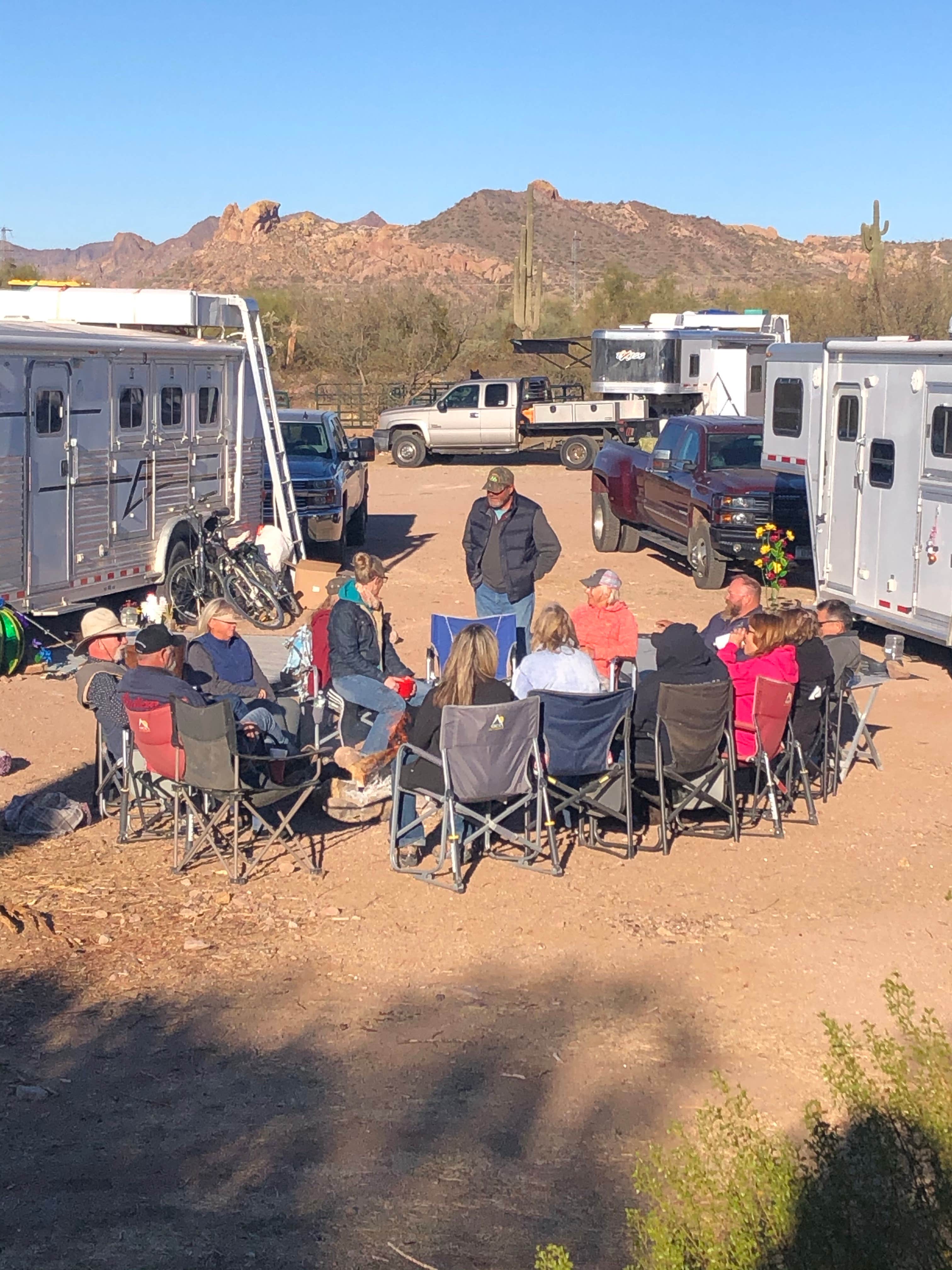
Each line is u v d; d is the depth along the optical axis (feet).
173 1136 13.67
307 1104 14.35
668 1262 9.53
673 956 18.28
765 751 23.12
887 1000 14.17
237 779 20.26
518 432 95.86
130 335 41.37
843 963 18.13
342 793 23.41
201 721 20.06
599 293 193.98
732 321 96.07
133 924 18.98
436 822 23.49
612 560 56.70
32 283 44.32
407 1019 16.39
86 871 20.95
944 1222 9.49
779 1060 15.48
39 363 34.42
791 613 24.27
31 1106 14.21
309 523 52.08
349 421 135.95
